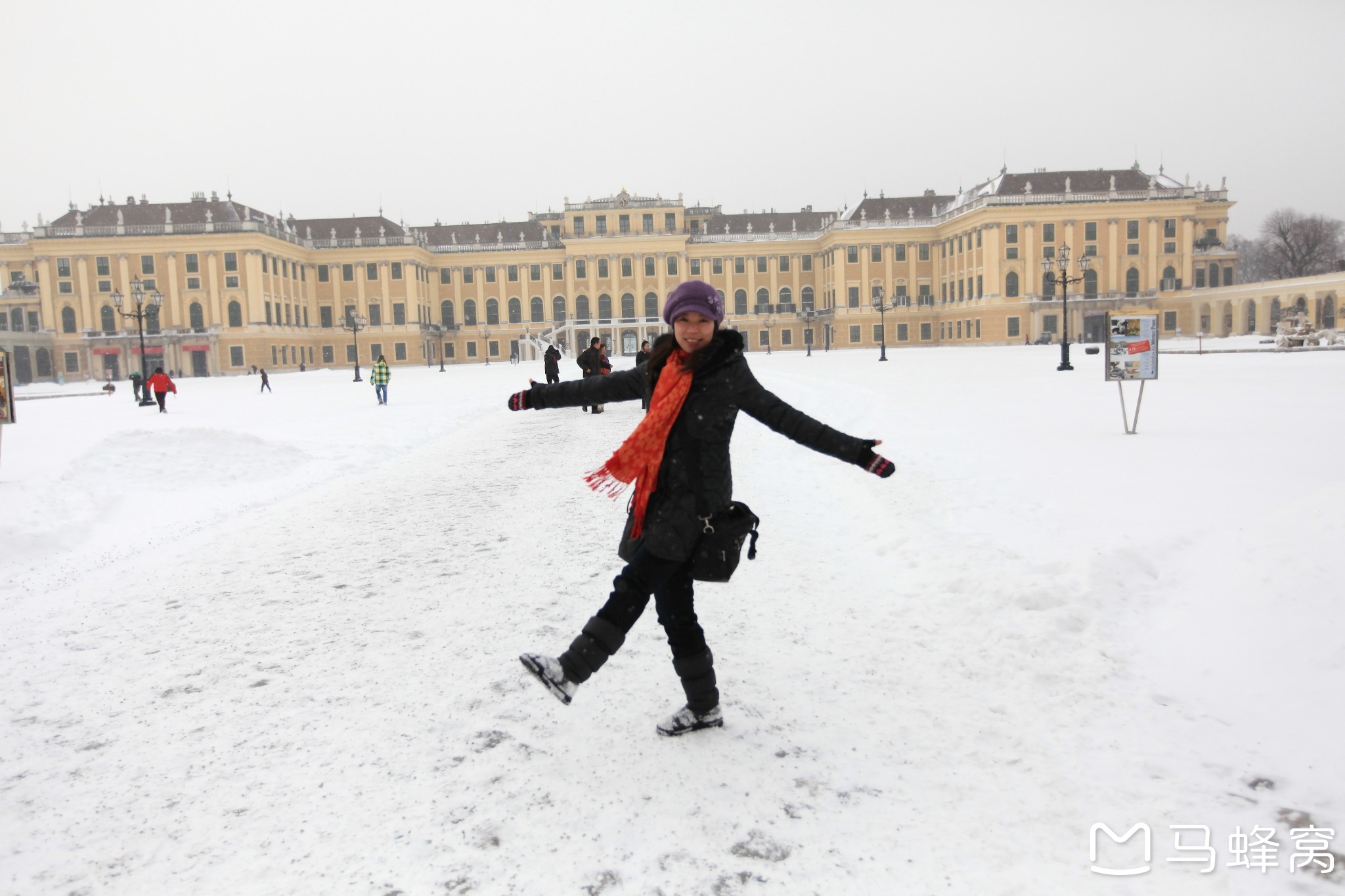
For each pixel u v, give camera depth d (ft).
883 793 9.70
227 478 36.76
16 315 290.35
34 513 26.32
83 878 8.45
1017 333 273.95
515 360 263.29
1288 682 11.34
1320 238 324.60
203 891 8.18
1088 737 10.81
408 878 8.29
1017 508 22.81
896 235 314.14
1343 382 66.18
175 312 270.05
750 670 13.47
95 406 103.91
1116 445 34.50
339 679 13.66
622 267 329.31
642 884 8.14
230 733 11.75
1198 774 9.80
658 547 10.11
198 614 17.63
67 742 11.59
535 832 9.06
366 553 22.84
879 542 21.15
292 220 322.55
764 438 44.50
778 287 336.90
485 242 346.95
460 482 35.55
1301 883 7.82
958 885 8.01
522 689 12.96
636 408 71.00
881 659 13.73
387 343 315.99
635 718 11.84
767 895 7.93
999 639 14.07
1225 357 118.21
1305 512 15.74
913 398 65.10
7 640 16.21
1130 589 15.62
